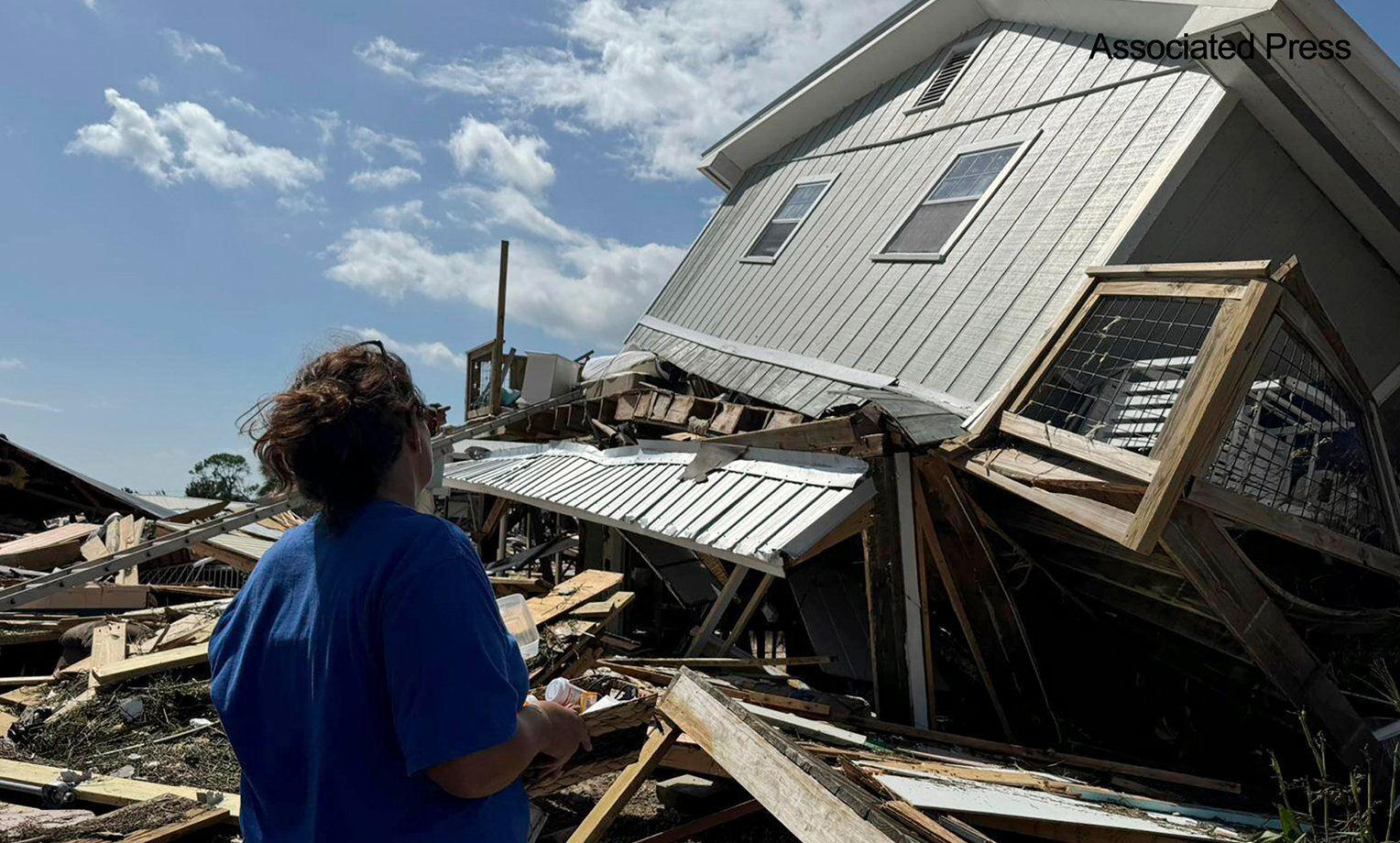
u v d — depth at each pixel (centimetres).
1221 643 538
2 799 428
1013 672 632
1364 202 716
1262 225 717
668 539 700
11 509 1407
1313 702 491
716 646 810
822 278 1055
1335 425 532
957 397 697
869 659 740
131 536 1043
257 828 153
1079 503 501
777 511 646
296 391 155
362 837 141
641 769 385
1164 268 529
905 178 1062
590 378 1327
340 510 154
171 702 543
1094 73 880
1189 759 613
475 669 139
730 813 475
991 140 952
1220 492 455
